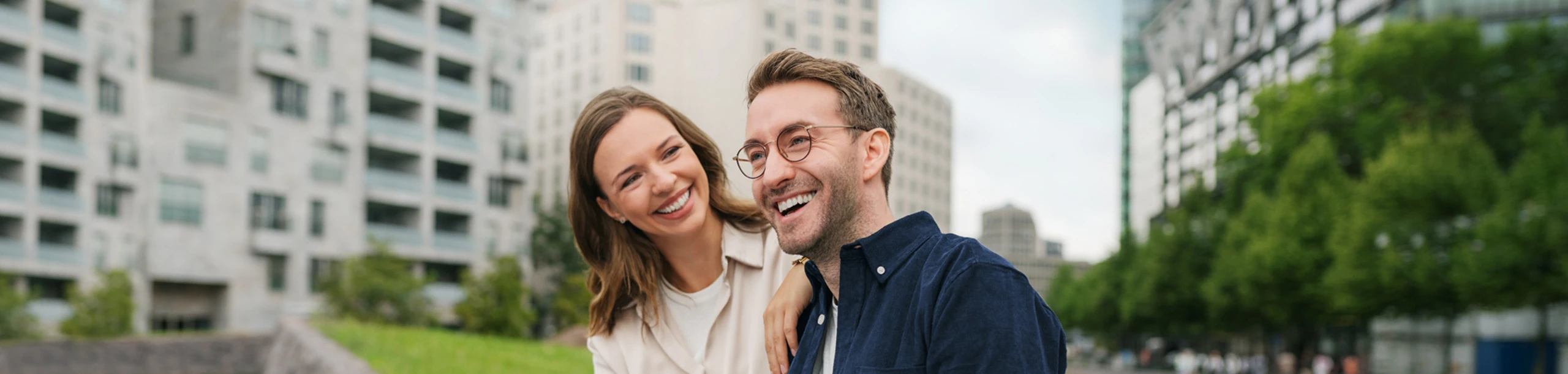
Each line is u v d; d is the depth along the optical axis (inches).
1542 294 835.4
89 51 1343.5
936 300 64.7
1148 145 3435.0
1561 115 1096.2
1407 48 1128.2
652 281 110.3
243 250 1483.8
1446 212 920.3
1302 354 1270.9
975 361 61.3
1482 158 930.1
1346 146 1173.7
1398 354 1515.7
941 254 67.2
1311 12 2032.5
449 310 1702.8
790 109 69.2
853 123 69.2
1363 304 946.1
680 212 102.3
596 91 2349.9
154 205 1401.3
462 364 338.6
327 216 1576.0
